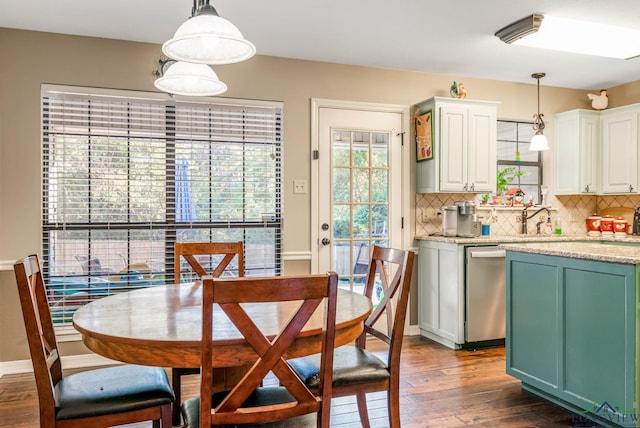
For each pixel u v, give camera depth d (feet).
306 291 4.31
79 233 10.67
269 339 4.65
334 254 12.73
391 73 13.29
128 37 10.73
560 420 7.88
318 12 9.43
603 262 7.20
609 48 11.32
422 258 13.42
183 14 9.45
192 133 11.46
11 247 10.16
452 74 13.80
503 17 9.70
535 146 13.74
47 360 5.46
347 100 12.80
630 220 14.84
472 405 8.51
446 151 12.68
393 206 13.32
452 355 11.46
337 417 8.08
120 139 10.93
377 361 6.36
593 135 14.55
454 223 12.75
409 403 8.61
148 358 4.77
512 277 9.24
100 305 6.28
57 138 10.52
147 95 11.06
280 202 12.25
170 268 11.32
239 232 11.92
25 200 10.25
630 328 6.79
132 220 11.03
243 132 11.89
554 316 8.20
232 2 8.95
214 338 4.65
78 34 10.53
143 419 5.31
